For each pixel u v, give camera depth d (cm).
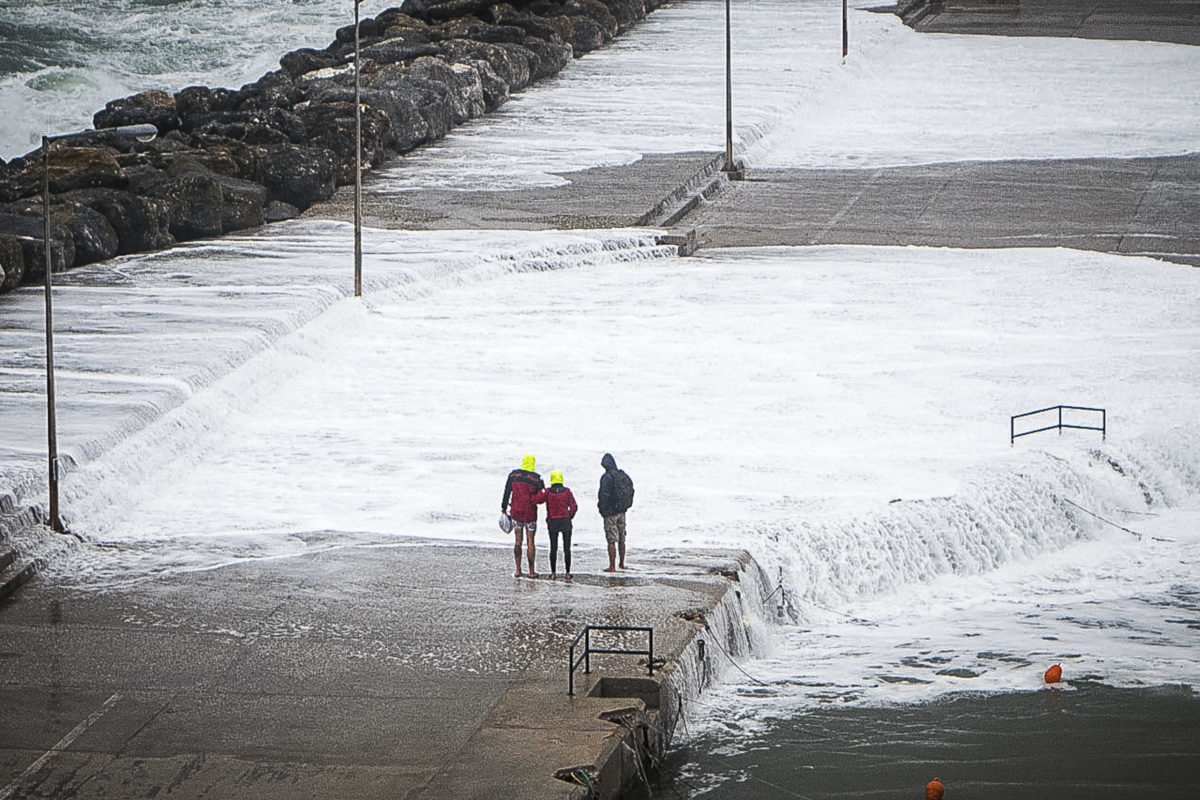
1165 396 12850
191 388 12188
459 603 8700
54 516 9631
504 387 13088
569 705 7412
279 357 13512
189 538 9812
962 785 7531
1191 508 11806
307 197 19388
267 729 7169
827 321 15088
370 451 11556
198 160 18850
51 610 8612
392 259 16688
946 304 15700
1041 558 10881
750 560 9500
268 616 8519
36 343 13362
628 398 12781
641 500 10519
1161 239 18450
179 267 16362
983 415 12419
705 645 8406
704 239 18725
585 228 18212
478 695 7525
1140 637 9488
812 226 19212
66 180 17575
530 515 9031
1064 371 13488
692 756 7756
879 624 9675
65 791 6638
